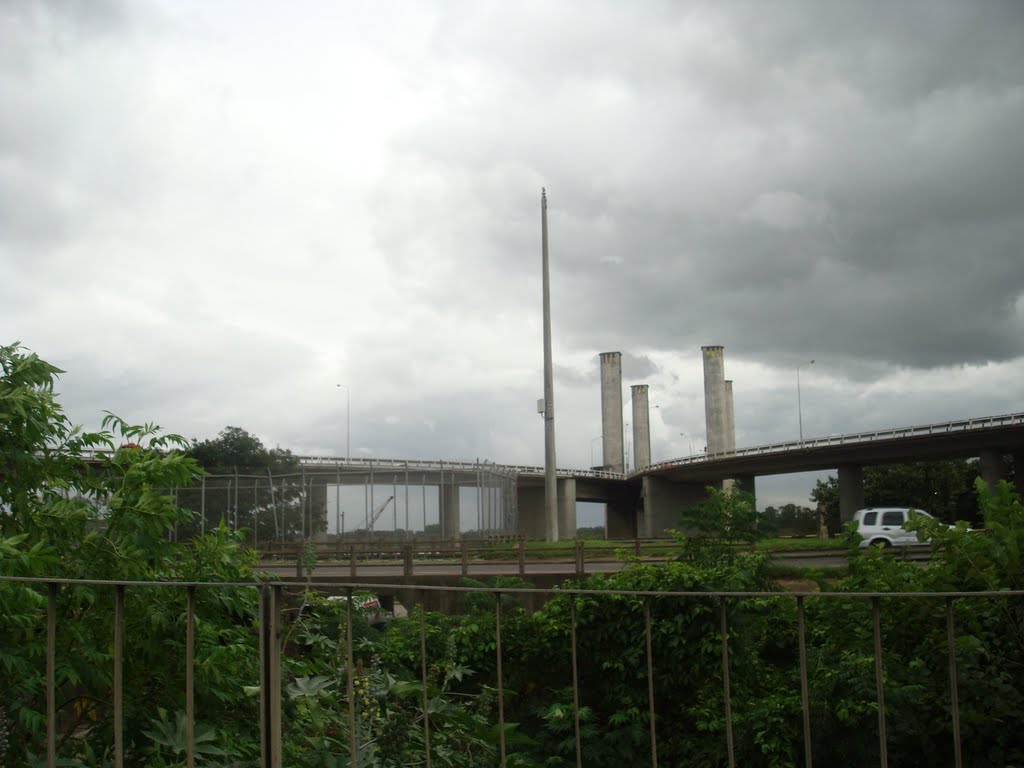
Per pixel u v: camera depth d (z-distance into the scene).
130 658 4.81
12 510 4.79
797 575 16.48
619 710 10.22
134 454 5.25
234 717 5.12
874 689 8.12
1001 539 6.29
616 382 105.38
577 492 96.25
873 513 29.25
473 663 10.57
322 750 4.61
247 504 40.09
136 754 4.64
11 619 4.23
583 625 10.47
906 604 7.38
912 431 50.06
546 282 42.44
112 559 4.76
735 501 12.51
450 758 5.05
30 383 5.04
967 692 6.35
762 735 8.97
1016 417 44.41
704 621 9.93
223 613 5.53
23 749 4.27
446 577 22.73
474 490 46.50
